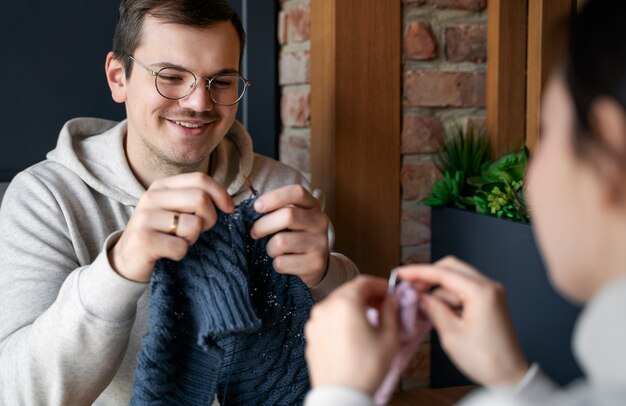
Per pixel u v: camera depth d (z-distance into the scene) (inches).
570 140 18.3
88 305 41.2
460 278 25.4
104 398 49.9
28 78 73.2
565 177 18.6
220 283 39.6
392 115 70.9
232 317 38.7
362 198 70.9
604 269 18.4
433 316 25.2
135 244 39.1
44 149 74.4
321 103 71.9
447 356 70.6
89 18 74.5
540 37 69.3
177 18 49.6
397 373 26.5
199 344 38.5
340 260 51.8
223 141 60.0
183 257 40.3
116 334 42.0
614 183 17.6
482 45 73.0
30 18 72.7
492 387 24.2
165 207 39.2
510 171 66.6
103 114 76.0
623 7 17.4
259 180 60.1
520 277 62.2
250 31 78.2
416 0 70.5
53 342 42.1
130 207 53.7
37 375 43.0
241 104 79.7
